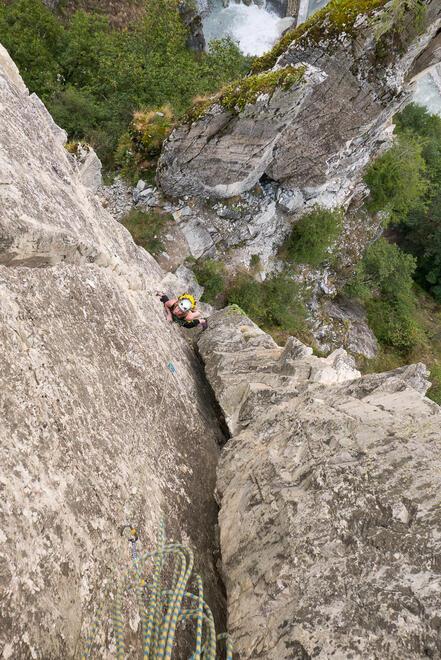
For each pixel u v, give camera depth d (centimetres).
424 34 908
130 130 1286
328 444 321
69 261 390
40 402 255
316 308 1808
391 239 2697
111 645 224
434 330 2384
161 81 1412
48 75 1465
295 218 1541
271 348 612
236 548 317
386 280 2238
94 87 1513
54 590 204
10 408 231
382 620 214
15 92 446
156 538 302
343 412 347
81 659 202
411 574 223
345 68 1009
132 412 367
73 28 1650
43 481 229
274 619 245
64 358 304
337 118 1143
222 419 557
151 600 264
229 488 380
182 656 267
